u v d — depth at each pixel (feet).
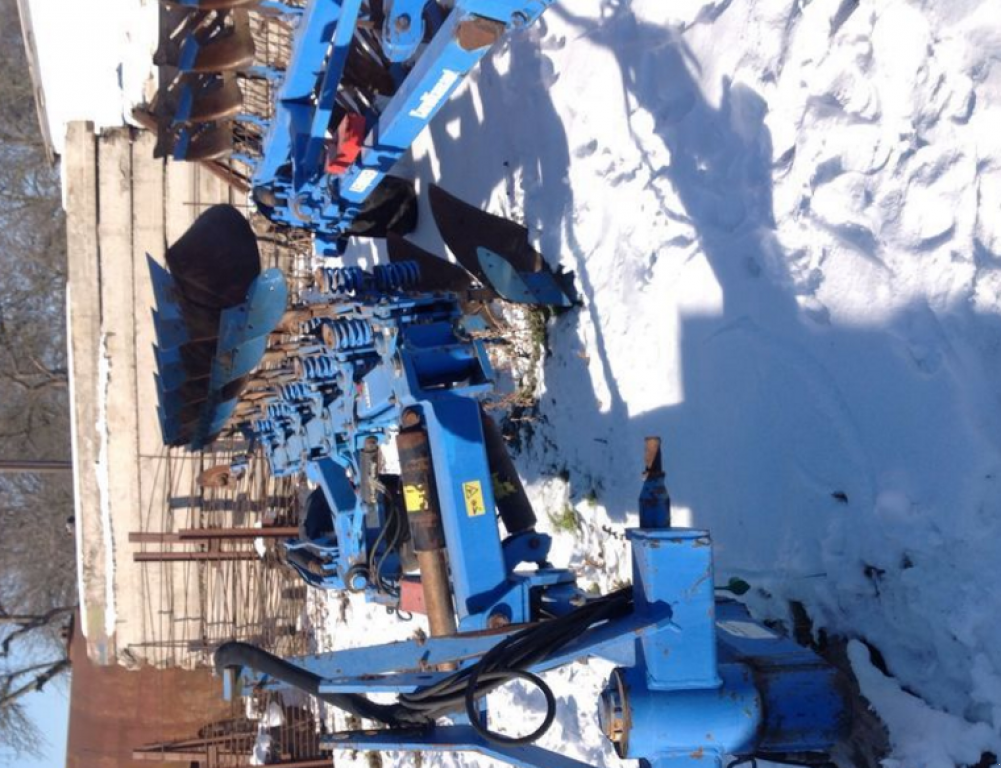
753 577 15.69
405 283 18.03
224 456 38.73
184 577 39.52
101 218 37.17
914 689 13.12
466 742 12.53
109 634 39.45
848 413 14.08
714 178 16.97
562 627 11.80
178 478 38.65
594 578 19.94
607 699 11.43
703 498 16.89
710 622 11.27
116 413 38.27
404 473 13.82
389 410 15.21
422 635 15.24
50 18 35.17
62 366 67.97
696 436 17.16
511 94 23.15
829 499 14.38
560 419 21.36
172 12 22.43
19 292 66.54
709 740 11.28
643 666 11.37
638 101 18.99
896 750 12.94
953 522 12.44
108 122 36.86
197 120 23.71
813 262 14.76
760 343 15.69
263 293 20.99
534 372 22.31
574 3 21.20
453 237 23.57
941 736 12.48
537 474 22.02
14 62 63.82
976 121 12.42
